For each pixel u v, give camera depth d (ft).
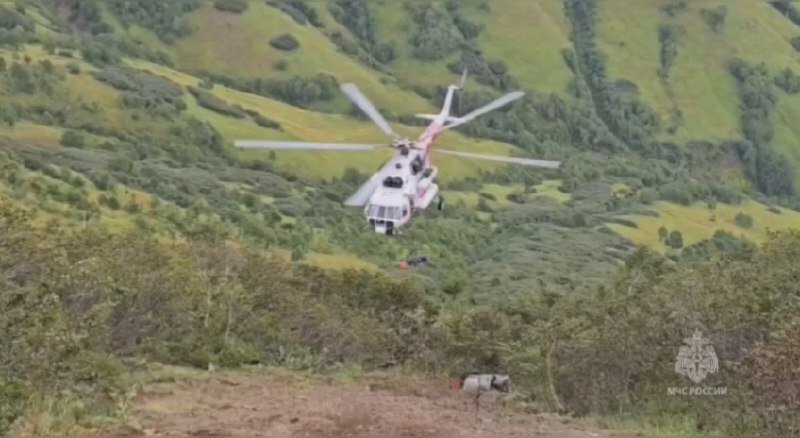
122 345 74.79
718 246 303.68
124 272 78.33
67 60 432.25
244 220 260.42
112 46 512.22
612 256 298.76
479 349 92.07
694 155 535.19
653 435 45.01
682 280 57.67
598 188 418.10
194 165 352.49
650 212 379.35
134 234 115.44
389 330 110.83
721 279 57.62
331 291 130.31
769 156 533.96
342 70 539.29
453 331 96.12
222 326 85.97
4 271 52.85
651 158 518.78
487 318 96.94
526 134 495.82
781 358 43.29
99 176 266.98
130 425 40.75
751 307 51.70
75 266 60.18
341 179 376.68
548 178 436.76
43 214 196.44
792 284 56.24
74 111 375.25
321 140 430.61
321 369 90.02
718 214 399.44
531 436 42.73
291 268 131.03
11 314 44.70
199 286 85.61
